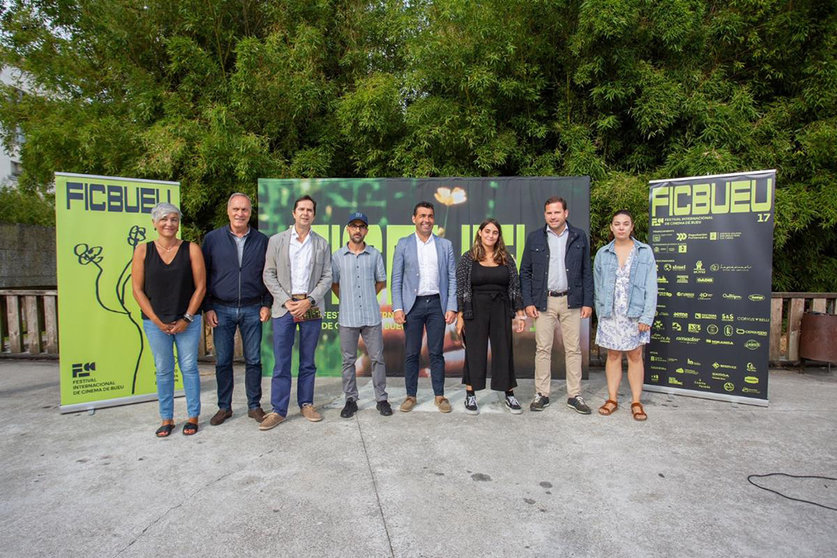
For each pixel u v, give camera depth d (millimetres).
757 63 6117
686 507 2383
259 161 5699
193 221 6441
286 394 3572
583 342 4684
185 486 2602
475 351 3777
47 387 4684
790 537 2129
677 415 3779
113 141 5828
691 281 4250
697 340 4238
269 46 5914
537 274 3906
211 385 4699
